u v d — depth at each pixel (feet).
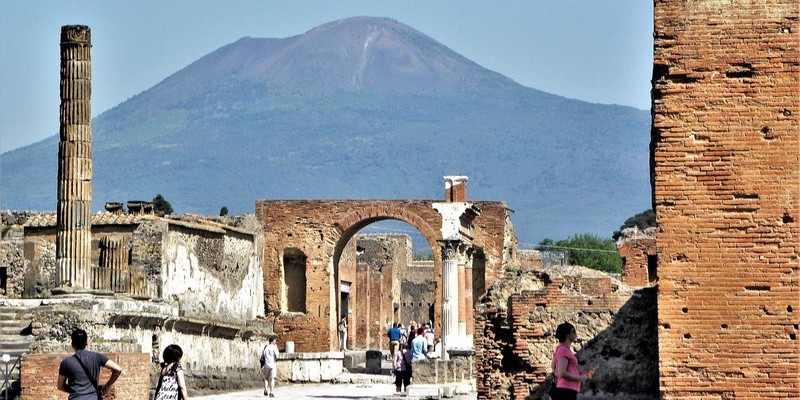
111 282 242.99
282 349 347.77
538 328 146.72
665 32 121.19
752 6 120.16
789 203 118.62
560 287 146.92
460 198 315.99
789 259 118.32
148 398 177.47
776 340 118.11
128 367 173.47
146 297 246.88
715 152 119.75
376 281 480.23
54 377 164.25
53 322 204.44
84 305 209.97
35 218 278.26
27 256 274.98
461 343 314.35
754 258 118.93
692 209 119.75
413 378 236.84
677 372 119.14
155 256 256.73
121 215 270.87
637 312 144.25
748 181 119.34
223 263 290.97
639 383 143.33
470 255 329.93
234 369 274.98
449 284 312.29
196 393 245.86
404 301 538.06
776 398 117.91
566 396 122.52
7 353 198.29
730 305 118.93
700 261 119.44
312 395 249.14
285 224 350.23
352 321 427.33
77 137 234.38
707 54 120.47
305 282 351.67
